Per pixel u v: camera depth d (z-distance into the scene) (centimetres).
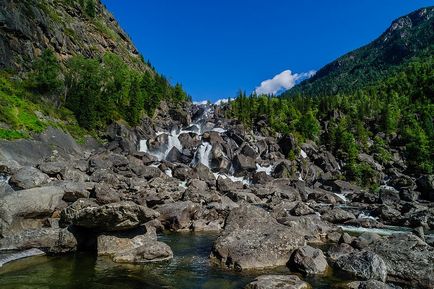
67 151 6278
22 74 8081
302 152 9881
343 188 7706
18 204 2298
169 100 12538
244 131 9575
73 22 12838
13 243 2094
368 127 13562
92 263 1991
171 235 3011
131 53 17688
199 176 6556
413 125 13162
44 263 1942
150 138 8431
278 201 5244
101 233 2239
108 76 11438
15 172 3791
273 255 2100
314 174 8788
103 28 15238
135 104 9100
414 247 2139
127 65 14812
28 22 9050
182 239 2847
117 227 2200
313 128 11725
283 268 2047
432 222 3941
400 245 2155
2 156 4709
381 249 2131
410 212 4400
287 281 1695
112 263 2017
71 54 10931
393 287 1823
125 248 2206
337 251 2341
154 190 4378
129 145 7625
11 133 5453
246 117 11794
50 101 7875
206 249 2502
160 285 1719
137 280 1767
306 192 6631
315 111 14475
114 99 9681
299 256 2056
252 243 2141
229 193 5147
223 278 1852
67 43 11006
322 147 10894
